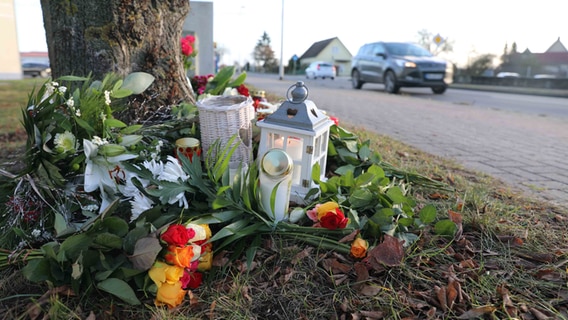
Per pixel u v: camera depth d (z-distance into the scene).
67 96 1.84
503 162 3.59
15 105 5.47
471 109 8.41
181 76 2.80
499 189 2.61
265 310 1.35
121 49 2.46
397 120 6.17
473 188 2.43
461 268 1.54
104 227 1.38
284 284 1.46
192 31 10.86
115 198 1.68
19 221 1.68
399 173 2.41
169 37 2.66
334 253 1.59
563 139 4.93
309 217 1.72
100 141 1.67
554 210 2.25
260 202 1.69
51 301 1.28
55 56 2.53
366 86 16.05
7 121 4.75
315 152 1.99
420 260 1.56
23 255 1.39
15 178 1.69
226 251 1.60
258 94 3.26
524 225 1.99
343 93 11.28
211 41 11.09
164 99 2.65
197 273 1.44
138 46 2.52
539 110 9.02
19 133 4.28
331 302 1.38
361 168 2.38
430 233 1.82
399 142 4.12
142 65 2.56
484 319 1.29
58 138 1.64
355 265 1.47
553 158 3.80
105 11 2.40
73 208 1.69
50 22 2.49
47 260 1.29
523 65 28.88
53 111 1.71
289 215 1.78
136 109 2.54
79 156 1.68
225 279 1.48
